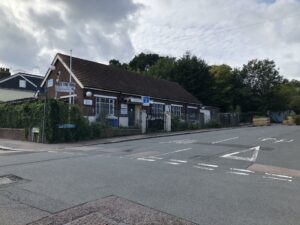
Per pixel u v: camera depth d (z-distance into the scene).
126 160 11.93
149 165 10.82
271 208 6.24
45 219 5.32
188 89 49.06
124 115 28.86
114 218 5.45
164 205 6.25
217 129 34.06
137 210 5.91
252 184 8.30
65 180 8.16
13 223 5.12
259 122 46.69
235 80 58.53
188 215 5.72
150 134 25.58
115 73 31.84
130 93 29.41
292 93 68.25
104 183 7.91
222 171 10.09
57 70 28.75
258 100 58.88
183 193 7.16
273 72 61.56
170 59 55.16
